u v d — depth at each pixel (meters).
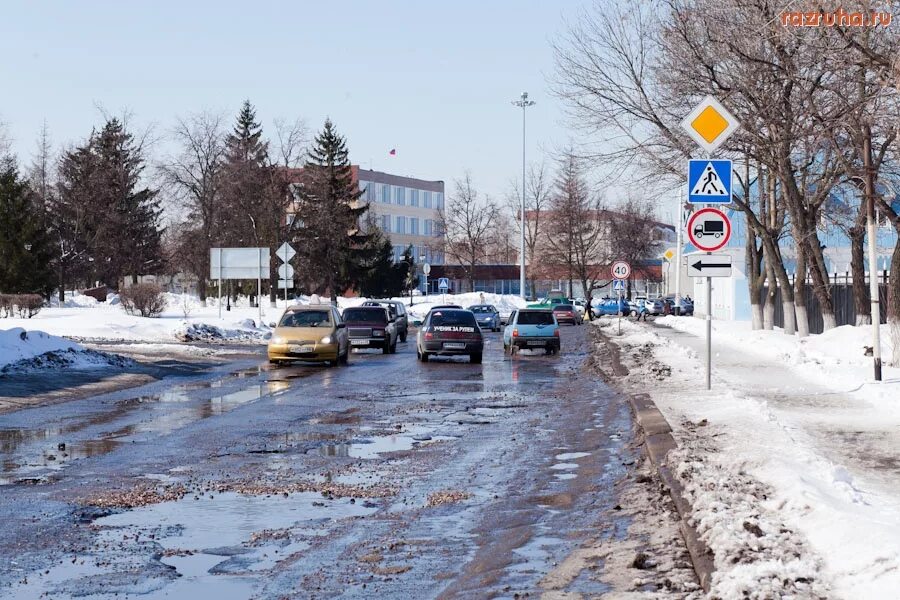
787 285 45.59
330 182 101.12
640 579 7.38
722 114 19.61
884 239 59.69
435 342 34.56
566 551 8.52
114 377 26.25
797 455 11.98
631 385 23.95
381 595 7.25
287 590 7.39
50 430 16.72
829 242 65.50
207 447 14.88
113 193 101.25
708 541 7.94
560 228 100.00
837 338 34.97
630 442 15.13
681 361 30.08
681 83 32.69
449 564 8.16
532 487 11.68
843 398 19.72
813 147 29.36
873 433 14.70
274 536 9.16
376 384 25.98
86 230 99.69
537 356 38.62
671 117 35.28
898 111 21.97
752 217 44.69
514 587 7.38
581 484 11.84
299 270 96.06
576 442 15.50
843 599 6.28
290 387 24.95
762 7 24.33
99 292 89.88
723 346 38.66
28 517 9.98
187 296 92.81
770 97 29.45
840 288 48.50
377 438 15.98
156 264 104.88
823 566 7.07
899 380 22.52
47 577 7.76
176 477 12.34
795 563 6.97
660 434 14.59
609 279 106.25
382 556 8.42
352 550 8.65
